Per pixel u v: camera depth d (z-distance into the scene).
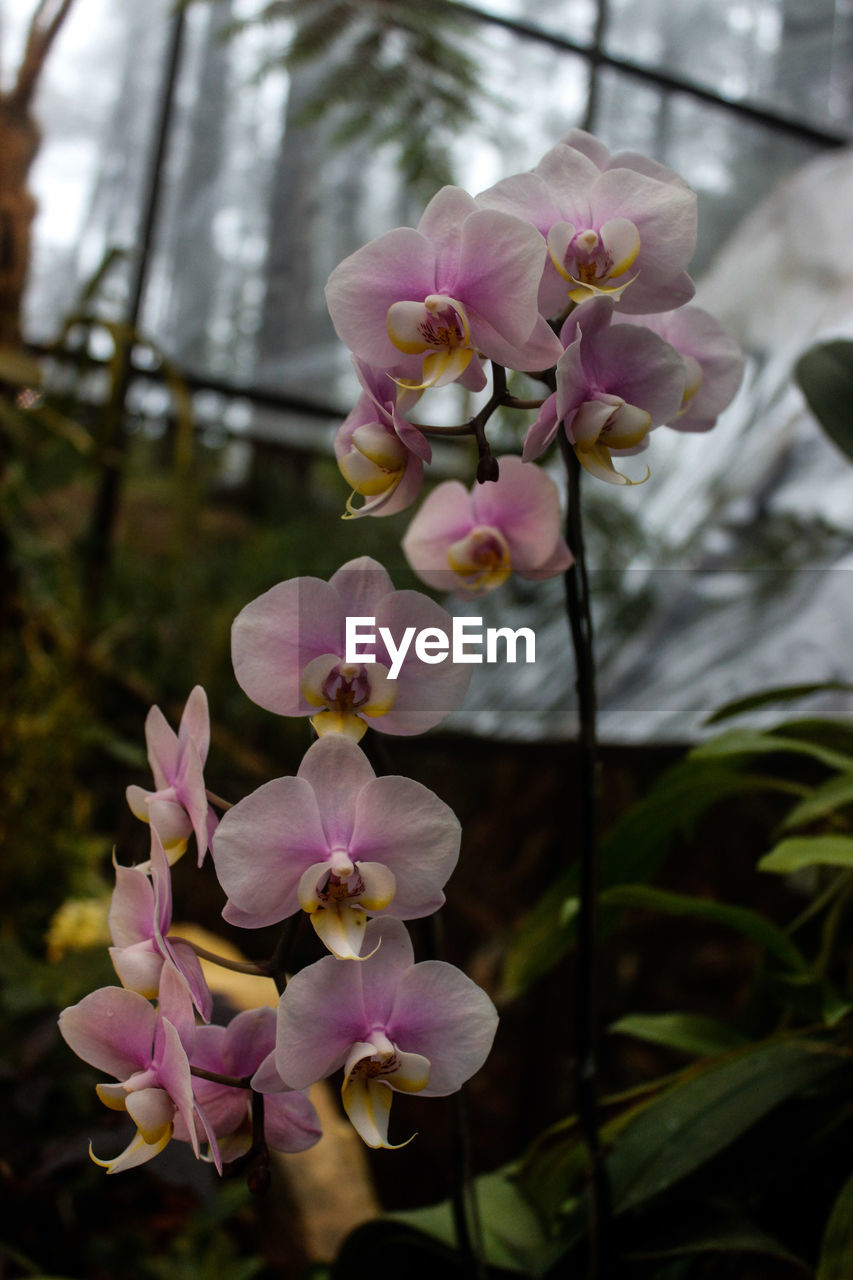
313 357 2.79
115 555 2.40
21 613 1.87
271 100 2.81
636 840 0.90
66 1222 1.12
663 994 2.33
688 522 2.00
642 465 2.33
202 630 2.41
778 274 2.34
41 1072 1.08
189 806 0.58
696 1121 0.75
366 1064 0.54
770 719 1.35
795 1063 0.78
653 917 2.28
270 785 0.54
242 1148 0.59
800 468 1.87
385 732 0.59
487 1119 2.03
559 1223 0.78
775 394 2.10
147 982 0.57
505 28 2.60
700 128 2.88
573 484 0.65
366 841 0.55
